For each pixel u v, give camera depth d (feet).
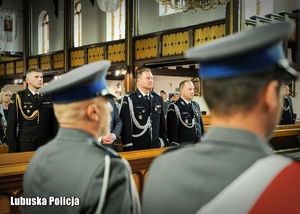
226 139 2.62
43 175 3.81
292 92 35.09
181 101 14.48
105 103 3.97
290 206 1.75
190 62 35.50
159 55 35.94
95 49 43.88
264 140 2.63
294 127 20.02
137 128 12.88
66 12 48.26
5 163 9.52
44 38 61.16
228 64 2.49
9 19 60.59
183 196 2.62
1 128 17.79
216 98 2.60
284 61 2.48
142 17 49.60
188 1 29.50
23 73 57.11
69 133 3.85
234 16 27.30
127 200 3.59
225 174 2.50
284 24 2.48
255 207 1.83
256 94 2.46
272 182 1.87
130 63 38.96
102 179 3.51
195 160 2.70
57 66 49.98
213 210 1.95
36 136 11.93
